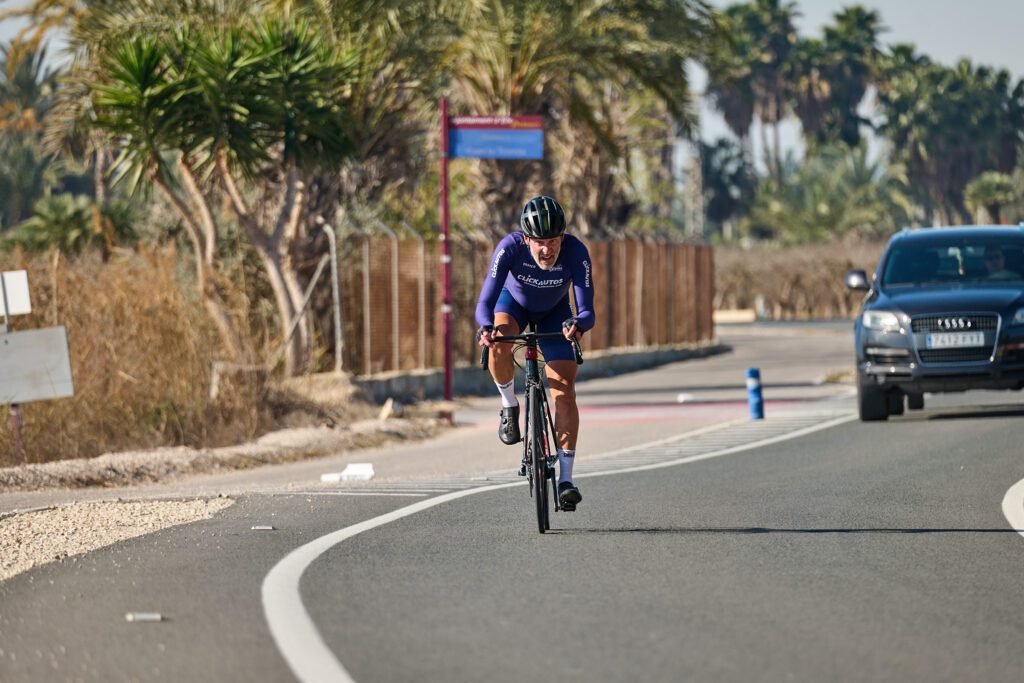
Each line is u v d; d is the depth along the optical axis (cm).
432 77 6325
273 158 5394
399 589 1681
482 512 2361
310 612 1554
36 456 3641
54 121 5834
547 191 7719
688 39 7269
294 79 4931
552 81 7019
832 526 2194
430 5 6197
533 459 2084
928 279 4088
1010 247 4116
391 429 4425
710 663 1327
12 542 2100
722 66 7812
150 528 2231
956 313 3853
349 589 1681
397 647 1393
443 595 1645
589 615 1536
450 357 4922
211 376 4312
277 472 3566
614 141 7225
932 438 3553
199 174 5188
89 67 5541
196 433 4091
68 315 4000
